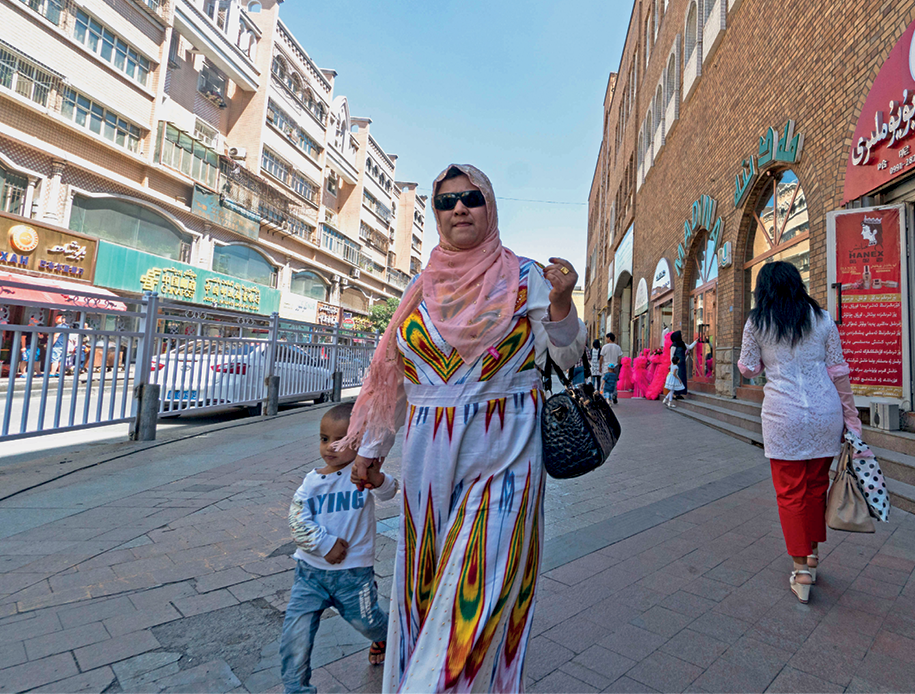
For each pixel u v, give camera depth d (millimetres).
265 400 8602
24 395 4746
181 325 6988
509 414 1445
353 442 1725
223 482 4488
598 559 3119
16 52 16156
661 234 15266
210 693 1887
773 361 2824
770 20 7867
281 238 31234
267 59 27672
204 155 24312
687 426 8523
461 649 1215
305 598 1875
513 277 1483
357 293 44094
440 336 1471
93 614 2398
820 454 2621
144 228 21594
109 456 5344
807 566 2680
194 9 22391
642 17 19422
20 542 3172
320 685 1951
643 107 18875
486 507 1380
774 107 7684
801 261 7258
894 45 5082
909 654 2143
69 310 5172
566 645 2211
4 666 2006
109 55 19438
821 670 2033
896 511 4051
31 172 17016
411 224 55781
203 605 2502
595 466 1429
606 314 30156
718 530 3619
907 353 5129
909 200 5152
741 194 8797
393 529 3635
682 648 2188
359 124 41719
